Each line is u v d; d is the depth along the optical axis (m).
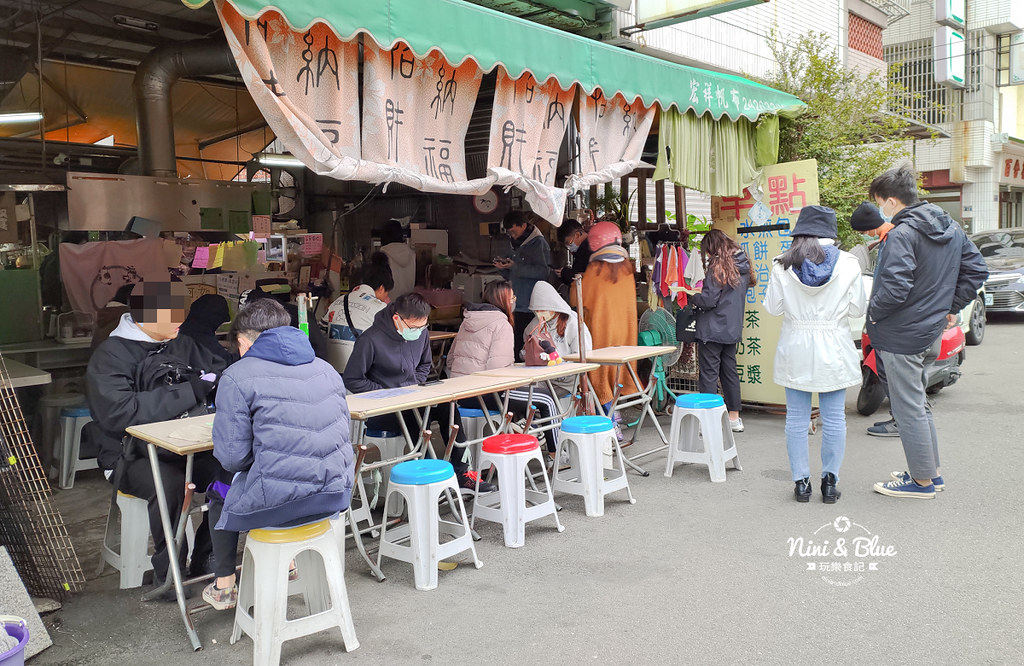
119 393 3.54
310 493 2.91
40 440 5.58
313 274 8.01
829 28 12.15
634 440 5.81
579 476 4.99
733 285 6.06
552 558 4.01
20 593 3.11
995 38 22.12
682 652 3.02
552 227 8.41
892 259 4.28
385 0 3.76
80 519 4.78
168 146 7.70
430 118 4.37
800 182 6.59
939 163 22.31
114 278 7.00
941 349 7.16
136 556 3.73
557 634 3.20
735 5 6.79
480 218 9.45
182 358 3.86
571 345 5.53
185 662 3.08
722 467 5.20
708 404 5.20
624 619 3.31
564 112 5.16
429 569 3.68
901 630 3.12
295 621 2.98
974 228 22.61
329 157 3.78
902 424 4.57
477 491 4.37
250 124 10.69
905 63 21.84
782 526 4.32
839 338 4.48
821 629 3.16
